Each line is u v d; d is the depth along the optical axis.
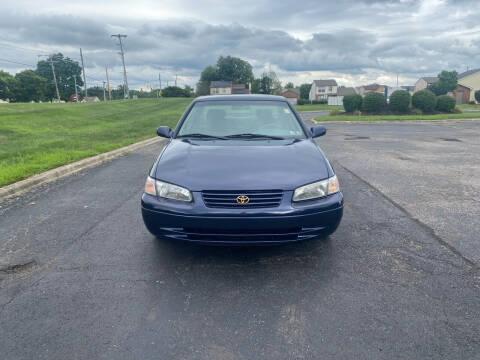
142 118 24.02
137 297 2.65
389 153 9.19
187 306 2.53
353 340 2.17
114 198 5.22
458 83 65.19
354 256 3.29
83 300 2.61
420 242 3.59
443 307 2.49
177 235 3.01
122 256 3.33
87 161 7.86
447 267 3.07
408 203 4.86
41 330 2.27
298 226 2.93
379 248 3.46
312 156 3.39
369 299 2.60
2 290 2.75
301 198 2.95
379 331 2.25
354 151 9.55
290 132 4.05
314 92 96.25
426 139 12.18
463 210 4.56
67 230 3.98
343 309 2.48
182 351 2.09
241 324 2.33
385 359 2.01
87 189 5.75
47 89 89.19
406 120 20.67
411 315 2.41
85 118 21.47
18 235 3.86
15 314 2.44
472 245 3.51
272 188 2.90
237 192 2.90
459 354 2.05
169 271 3.04
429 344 2.13
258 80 96.88
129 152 9.62
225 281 2.87
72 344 2.14
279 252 3.38
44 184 6.09
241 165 3.16
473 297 2.61
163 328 2.29
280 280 2.88
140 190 5.66
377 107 26.69
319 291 2.71
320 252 3.38
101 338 2.20
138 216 4.44
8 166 6.82
